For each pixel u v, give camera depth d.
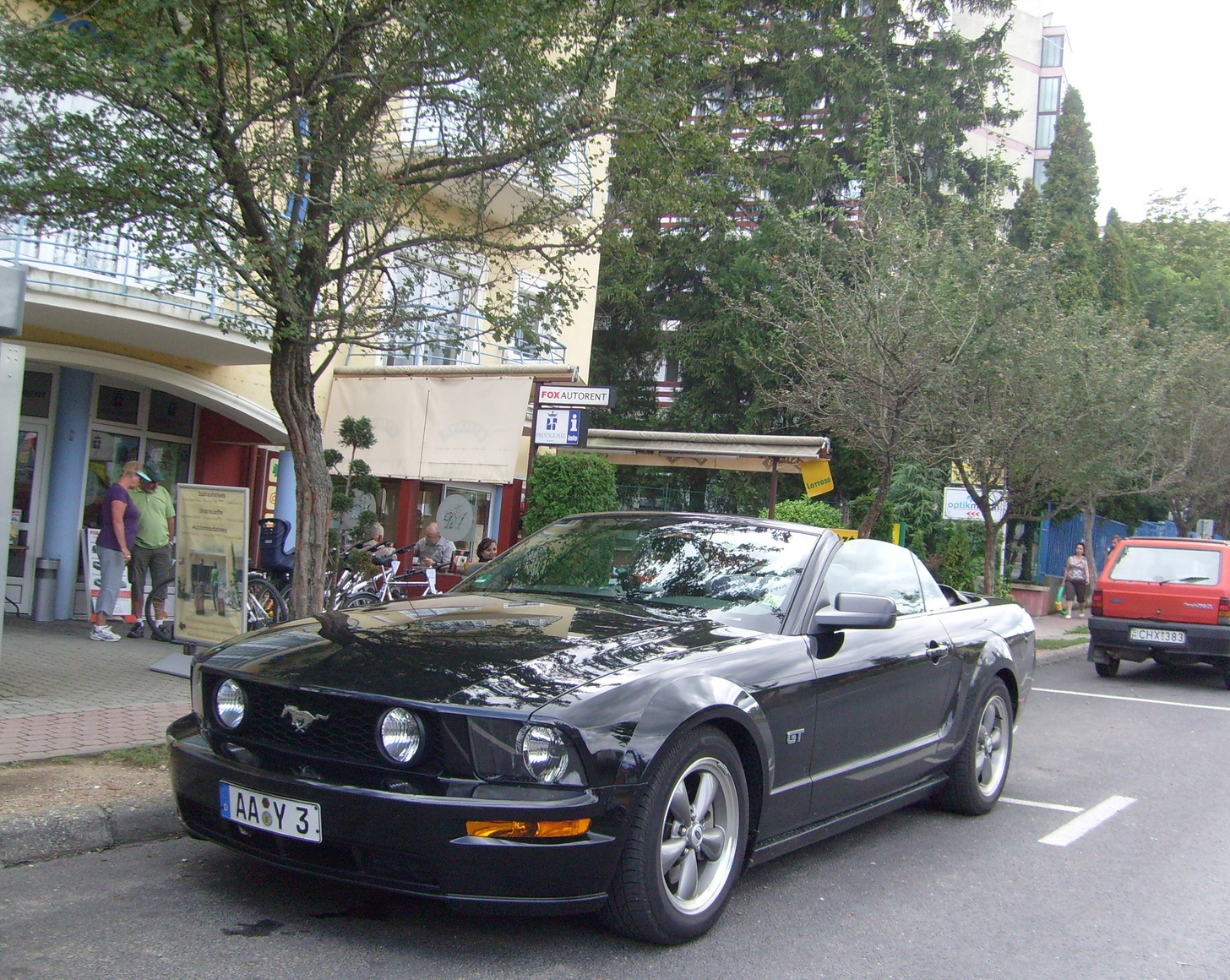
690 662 3.92
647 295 25.92
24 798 4.68
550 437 12.48
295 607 6.74
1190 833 6.06
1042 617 22.84
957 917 4.37
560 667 3.67
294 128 7.21
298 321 6.70
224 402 11.94
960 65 25.58
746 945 3.86
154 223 6.86
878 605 4.50
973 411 13.42
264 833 3.59
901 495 21.28
